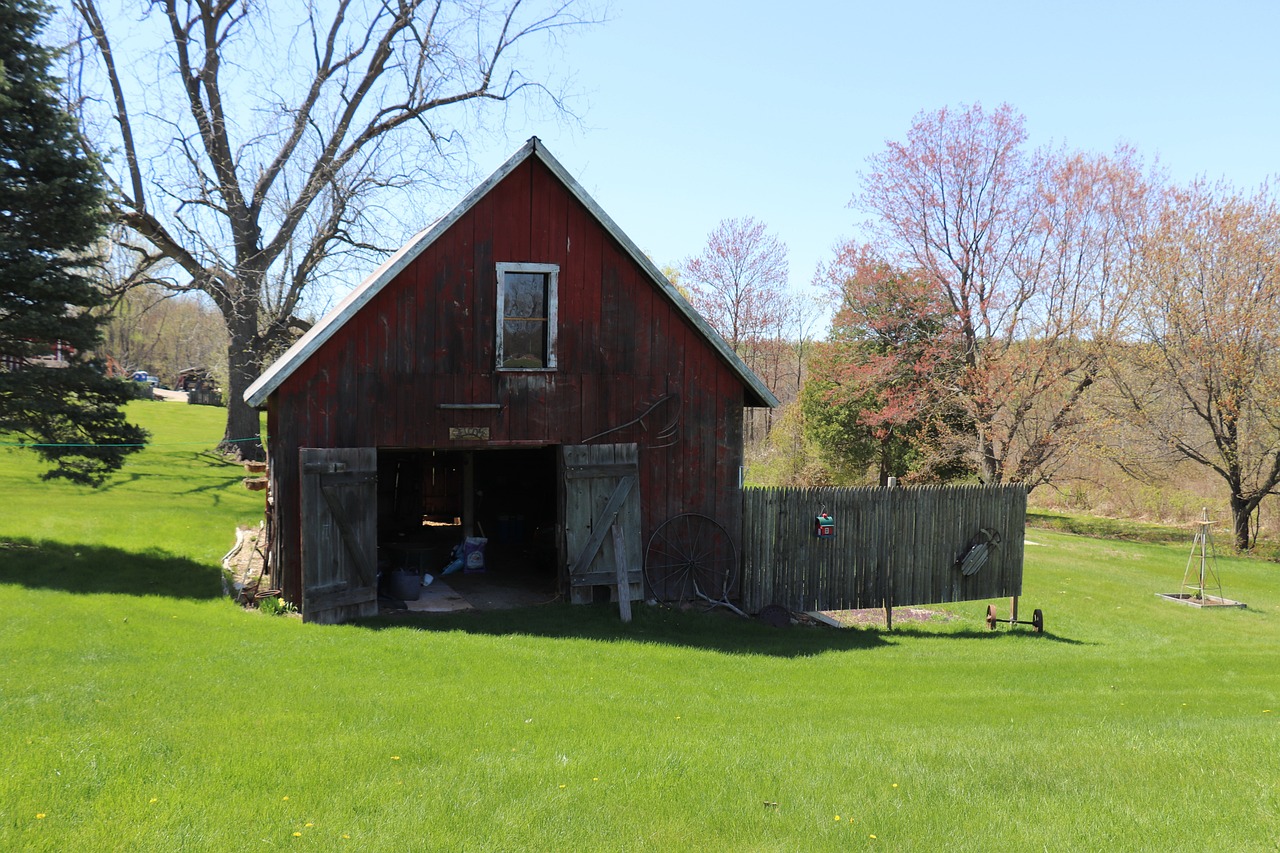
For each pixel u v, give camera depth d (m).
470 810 5.56
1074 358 34.38
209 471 29.91
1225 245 32.25
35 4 14.74
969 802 6.01
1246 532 32.81
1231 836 5.38
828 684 10.53
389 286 13.30
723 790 6.11
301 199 32.47
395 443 13.33
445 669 9.79
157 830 5.10
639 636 12.88
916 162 35.50
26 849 4.80
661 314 14.83
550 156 13.88
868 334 37.72
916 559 16.50
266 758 6.33
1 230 14.27
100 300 15.48
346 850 4.96
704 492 15.12
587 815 5.58
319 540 12.30
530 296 14.20
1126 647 15.93
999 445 37.09
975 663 12.68
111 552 16.55
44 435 15.30
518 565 17.97
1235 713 10.00
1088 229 34.06
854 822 5.61
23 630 10.30
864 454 39.41
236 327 32.84
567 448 13.98
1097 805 5.96
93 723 7.06
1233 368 31.69
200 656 9.70
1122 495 40.44
